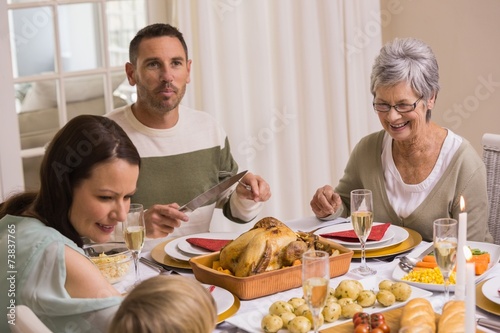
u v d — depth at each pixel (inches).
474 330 43.9
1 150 124.2
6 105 123.5
